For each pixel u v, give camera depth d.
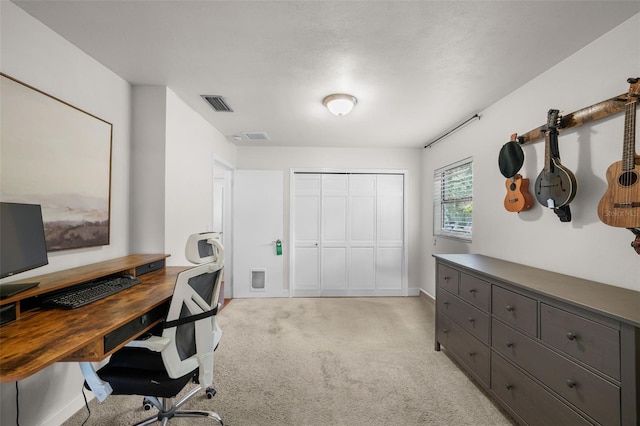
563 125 1.78
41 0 1.38
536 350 1.46
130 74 2.13
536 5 1.39
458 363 2.26
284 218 4.36
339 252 4.39
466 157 3.10
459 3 1.38
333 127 3.37
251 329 3.04
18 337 0.99
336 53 1.83
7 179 1.38
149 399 1.69
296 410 1.76
